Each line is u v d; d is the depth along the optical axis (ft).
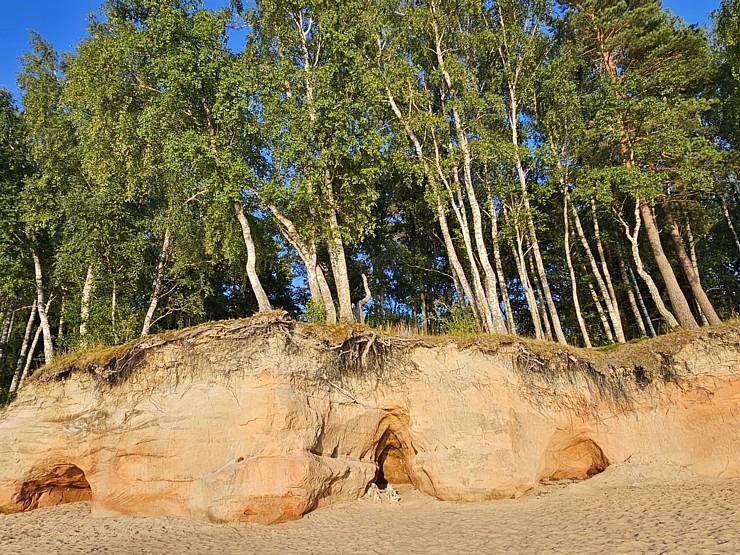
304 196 62.85
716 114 92.99
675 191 80.74
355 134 68.03
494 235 80.59
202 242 77.82
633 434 53.83
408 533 38.68
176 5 69.82
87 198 69.05
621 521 37.50
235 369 47.67
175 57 61.41
